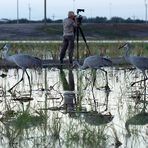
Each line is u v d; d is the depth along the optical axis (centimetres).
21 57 1898
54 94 1775
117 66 2647
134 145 1132
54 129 1223
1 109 1520
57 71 2455
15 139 1184
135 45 3388
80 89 1855
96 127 1273
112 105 1581
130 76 2250
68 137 1181
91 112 1455
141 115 1440
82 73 2209
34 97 1722
